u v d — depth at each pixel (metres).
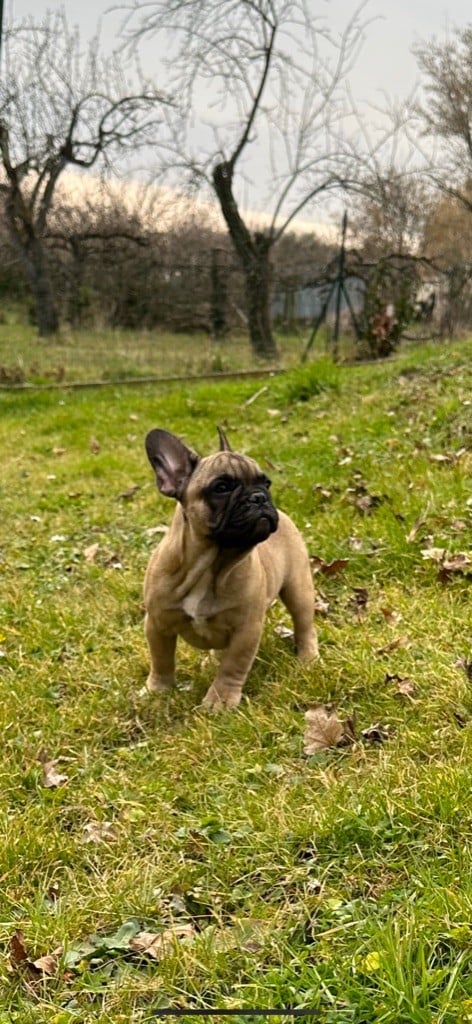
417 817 1.91
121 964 1.81
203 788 2.04
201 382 5.87
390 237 8.91
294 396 4.42
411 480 2.90
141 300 7.65
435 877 1.83
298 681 2.25
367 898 1.83
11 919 1.86
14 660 2.40
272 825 1.94
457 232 9.02
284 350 7.16
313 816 1.93
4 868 1.92
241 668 2.23
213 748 2.11
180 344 7.12
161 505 3.15
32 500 3.35
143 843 1.96
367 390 4.21
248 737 2.12
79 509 3.22
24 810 2.03
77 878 1.92
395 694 2.17
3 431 4.74
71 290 7.92
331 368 4.56
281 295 8.57
